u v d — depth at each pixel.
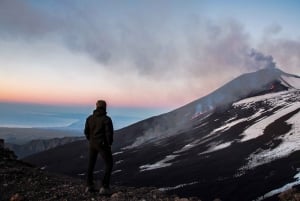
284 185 95.56
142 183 128.25
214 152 160.00
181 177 126.25
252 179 107.50
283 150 135.50
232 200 92.88
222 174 120.44
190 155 168.50
